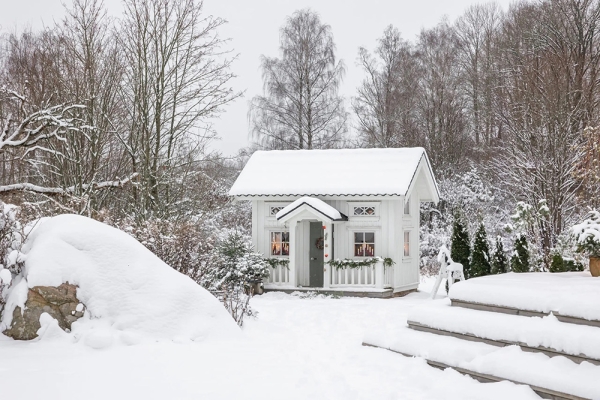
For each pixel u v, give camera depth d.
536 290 8.15
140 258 9.49
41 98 18.14
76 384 6.59
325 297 19.84
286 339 10.07
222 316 9.52
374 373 7.81
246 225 32.44
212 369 7.48
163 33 20.59
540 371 6.68
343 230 21.11
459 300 9.31
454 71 39.97
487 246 18.38
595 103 26.19
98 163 18.39
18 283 8.85
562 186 24.45
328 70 36.22
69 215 9.89
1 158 16.12
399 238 21.03
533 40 31.55
